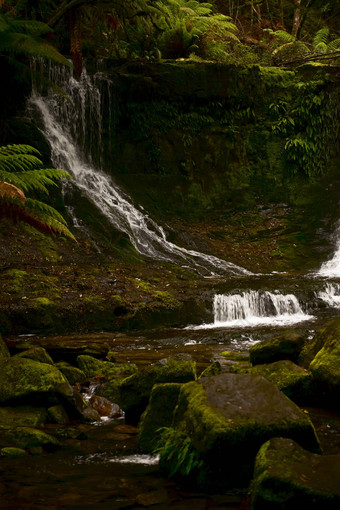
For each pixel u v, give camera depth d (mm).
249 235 16625
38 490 3328
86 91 16719
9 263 11109
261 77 18281
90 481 3469
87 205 14266
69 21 14781
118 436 4398
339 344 5238
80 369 6430
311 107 18312
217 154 17766
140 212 15648
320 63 19219
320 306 11461
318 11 28422
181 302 10641
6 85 15469
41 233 12336
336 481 2863
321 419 4676
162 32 18984
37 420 4555
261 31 24219
